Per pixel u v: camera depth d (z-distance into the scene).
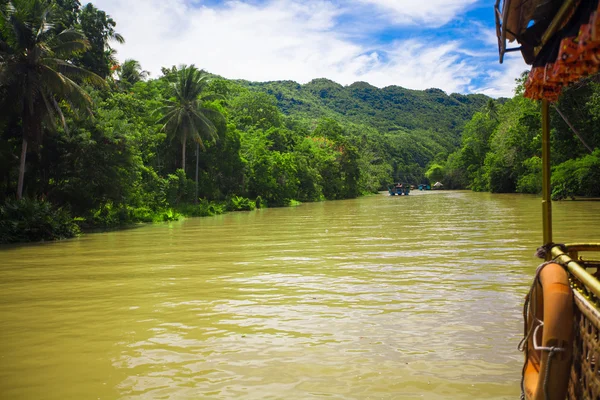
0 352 7.01
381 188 134.88
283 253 16.47
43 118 25.53
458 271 12.41
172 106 46.16
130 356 6.78
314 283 11.36
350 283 11.26
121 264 14.89
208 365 6.40
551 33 4.27
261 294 10.34
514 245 17.14
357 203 62.31
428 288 10.52
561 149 46.34
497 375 5.89
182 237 23.09
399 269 12.91
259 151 59.47
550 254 5.38
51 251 18.59
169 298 10.16
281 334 7.61
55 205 28.75
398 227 25.61
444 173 140.12
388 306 9.11
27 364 6.53
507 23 4.69
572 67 3.76
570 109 40.19
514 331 7.50
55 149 28.38
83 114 28.23
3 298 10.45
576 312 3.89
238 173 55.34
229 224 30.95
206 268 13.77
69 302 10.02
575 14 3.69
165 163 48.84
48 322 8.54
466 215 33.47
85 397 5.51
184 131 45.44
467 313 8.52
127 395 5.54
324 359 6.51
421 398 5.32
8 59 24.88
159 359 6.65
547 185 5.47
